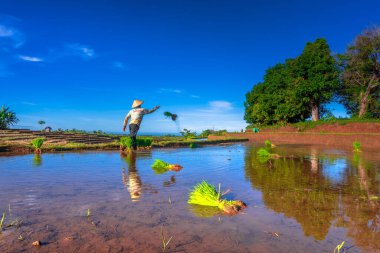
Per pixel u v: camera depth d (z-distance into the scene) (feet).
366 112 97.45
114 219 10.96
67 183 18.04
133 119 46.03
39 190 15.93
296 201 13.94
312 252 8.30
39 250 8.21
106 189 16.33
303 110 111.86
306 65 101.50
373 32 88.53
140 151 46.26
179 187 17.03
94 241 8.87
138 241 8.92
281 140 96.37
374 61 91.09
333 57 100.89
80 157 35.12
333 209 12.59
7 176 20.61
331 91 101.45
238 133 123.54
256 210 12.35
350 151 48.42
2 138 54.54
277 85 118.42
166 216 11.40
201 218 11.20
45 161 30.37
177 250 8.30
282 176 21.50
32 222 10.54
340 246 8.40
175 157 36.58
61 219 10.92
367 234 9.71
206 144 72.13
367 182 19.19
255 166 27.53
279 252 8.27
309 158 35.91
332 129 88.94
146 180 19.34
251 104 139.85
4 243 8.68
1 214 11.51
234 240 9.07
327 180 19.88
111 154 39.93
